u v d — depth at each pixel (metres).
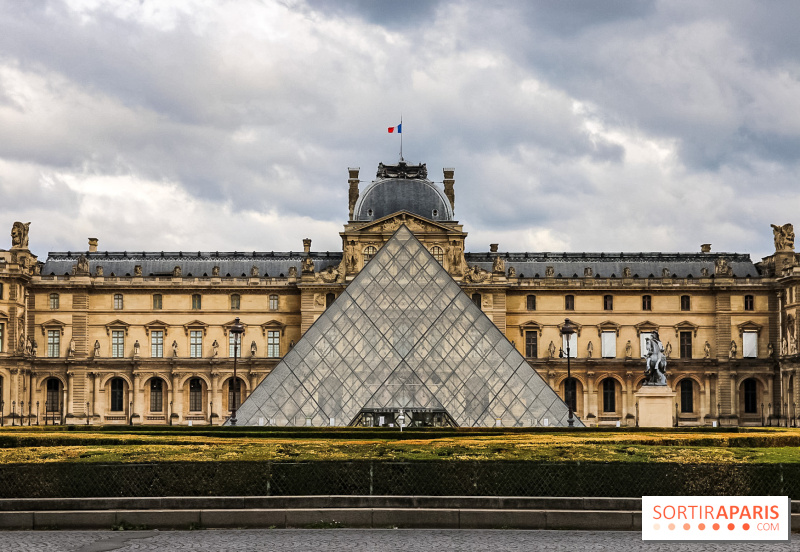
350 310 126.44
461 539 47.19
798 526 49.72
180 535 48.31
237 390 194.12
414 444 62.81
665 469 51.56
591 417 191.50
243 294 196.50
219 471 51.97
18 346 184.88
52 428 105.25
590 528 49.94
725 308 194.62
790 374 181.00
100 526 49.97
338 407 120.75
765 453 57.78
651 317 196.00
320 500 51.12
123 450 57.97
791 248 194.75
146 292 196.25
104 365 192.00
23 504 50.44
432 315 126.06
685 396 194.38
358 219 196.88
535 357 194.62
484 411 120.38
